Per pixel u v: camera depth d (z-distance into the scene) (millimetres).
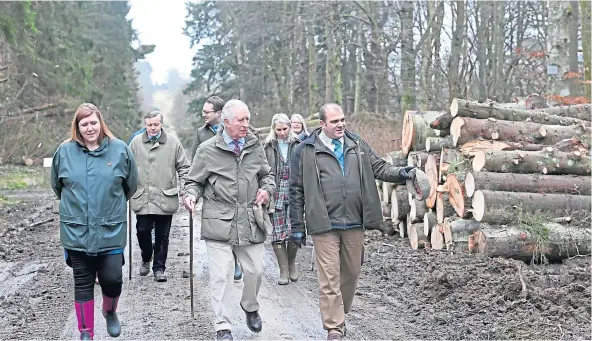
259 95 41688
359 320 6461
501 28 26750
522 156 9062
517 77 25469
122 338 5840
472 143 9484
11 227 12305
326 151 5508
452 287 7289
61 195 5172
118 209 5168
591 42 15195
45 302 7148
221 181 5590
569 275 7617
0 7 22141
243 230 5590
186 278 8289
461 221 9086
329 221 5441
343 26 24953
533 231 8547
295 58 35125
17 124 28484
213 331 6043
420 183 5367
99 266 5230
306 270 9016
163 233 8148
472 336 5855
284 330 6105
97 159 5117
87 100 34438
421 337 5895
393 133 18469
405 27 19234
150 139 8055
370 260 9305
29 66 27156
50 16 28516
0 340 5777
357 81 29047
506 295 6801
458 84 18172
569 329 5945
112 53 44094
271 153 7887
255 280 5762
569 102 13375
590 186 9203
